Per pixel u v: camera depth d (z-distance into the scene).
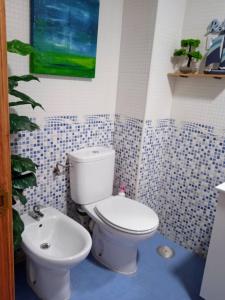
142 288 1.77
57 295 1.59
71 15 1.67
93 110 2.03
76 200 1.91
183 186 2.17
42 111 1.72
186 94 2.05
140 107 2.00
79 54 1.78
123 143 2.18
